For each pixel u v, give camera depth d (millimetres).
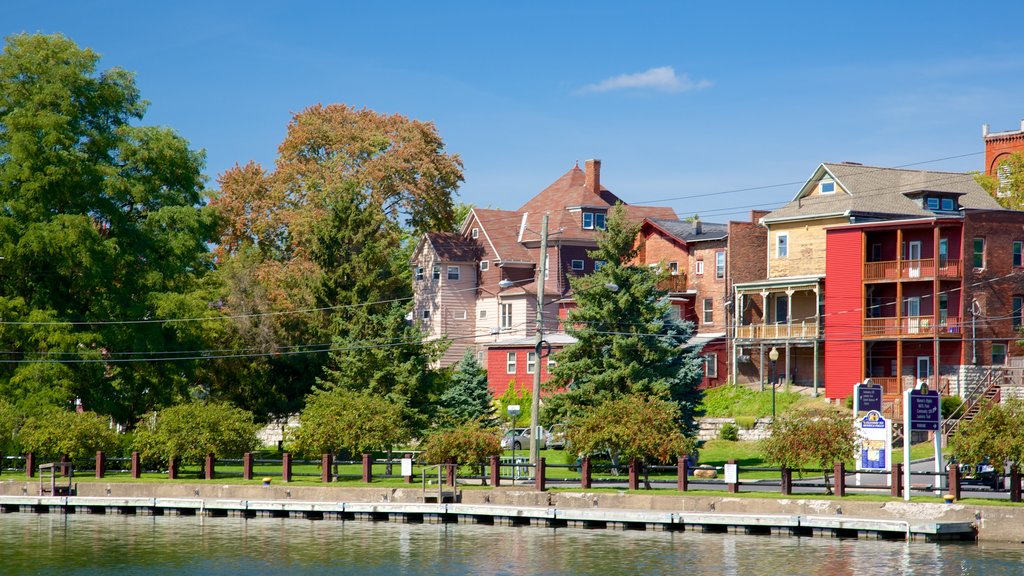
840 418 45719
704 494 46312
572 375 63625
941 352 73250
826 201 80500
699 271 87812
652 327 63188
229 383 76312
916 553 38938
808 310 81625
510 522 47469
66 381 63906
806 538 42406
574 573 37125
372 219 76562
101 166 68438
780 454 45219
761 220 83125
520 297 95875
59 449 57219
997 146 119500
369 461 53281
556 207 102312
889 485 47469
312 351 74500
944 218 72812
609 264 64688
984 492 46250
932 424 45531
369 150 96250
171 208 69875
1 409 61219
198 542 43969
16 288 68375
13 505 53781
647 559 39000
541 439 69438
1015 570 35969
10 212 66438
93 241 65375
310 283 75500
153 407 69188
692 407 63438
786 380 78562
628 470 57188
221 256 95125
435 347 71250
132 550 42406
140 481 54906
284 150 98438
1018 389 68750
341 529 46875
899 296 73438
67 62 69062
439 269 99812
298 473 58656
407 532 45812
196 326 69125
